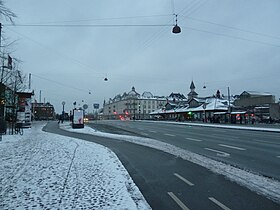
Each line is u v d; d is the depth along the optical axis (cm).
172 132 2938
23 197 629
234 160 1167
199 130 3203
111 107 16125
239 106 7225
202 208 591
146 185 787
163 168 1026
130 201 611
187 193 703
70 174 858
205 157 1259
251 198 652
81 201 606
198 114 7106
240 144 1748
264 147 1584
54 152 1303
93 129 3522
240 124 4778
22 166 959
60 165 993
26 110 3712
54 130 3338
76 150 1402
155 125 4591
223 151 1445
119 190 697
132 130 3344
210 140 2028
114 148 1633
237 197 661
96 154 1290
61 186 721
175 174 920
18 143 1659
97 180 794
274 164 1066
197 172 942
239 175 884
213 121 5516
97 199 621
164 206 607
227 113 5481
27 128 3641
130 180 817
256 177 854
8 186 714
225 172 931
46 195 645
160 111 9050
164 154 1377
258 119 5941
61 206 573
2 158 1112
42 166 967
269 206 596
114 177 838
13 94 3241
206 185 774
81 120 3772
